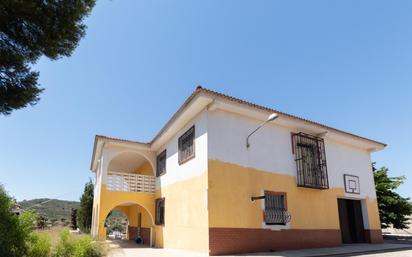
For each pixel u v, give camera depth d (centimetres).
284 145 1387
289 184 1341
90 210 2814
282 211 1290
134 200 1700
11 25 620
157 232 1623
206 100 1156
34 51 667
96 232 1617
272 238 1209
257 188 1230
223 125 1215
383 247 1370
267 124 1361
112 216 4691
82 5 685
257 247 1155
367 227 1653
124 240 2134
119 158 2141
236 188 1171
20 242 679
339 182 1579
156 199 1711
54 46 671
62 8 654
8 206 689
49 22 639
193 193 1226
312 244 1335
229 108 1220
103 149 1711
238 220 1138
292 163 1385
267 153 1312
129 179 1725
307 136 1468
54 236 795
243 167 1216
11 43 642
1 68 640
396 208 2150
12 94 659
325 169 1488
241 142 1245
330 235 1425
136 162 2258
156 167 1817
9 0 562
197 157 1227
